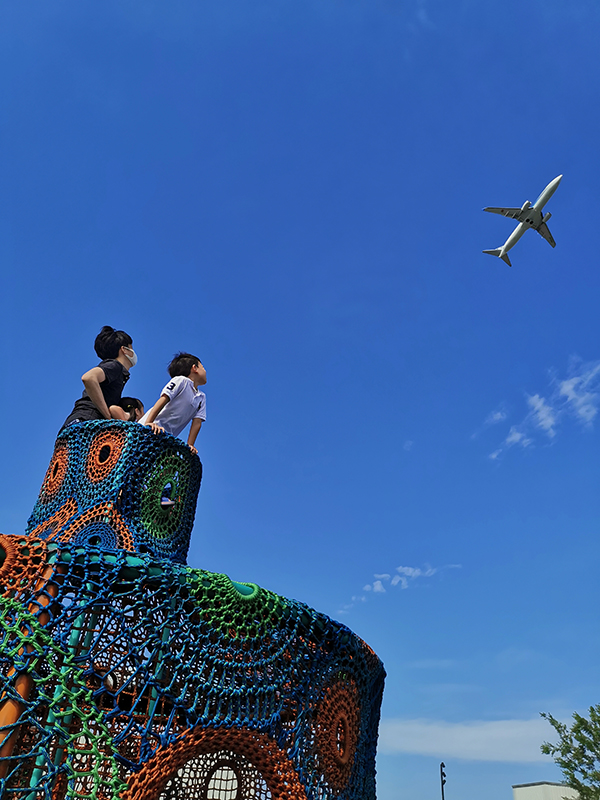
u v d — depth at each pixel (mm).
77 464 5082
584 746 25875
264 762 4172
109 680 4066
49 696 3484
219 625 4160
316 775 4480
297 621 4605
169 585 4020
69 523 4766
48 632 3621
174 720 3863
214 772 5242
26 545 3830
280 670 4414
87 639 3826
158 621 3957
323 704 4680
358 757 5070
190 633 4012
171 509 5234
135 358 6379
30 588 3717
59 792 3543
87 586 3855
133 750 3859
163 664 3867
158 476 5137
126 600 3904
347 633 4977
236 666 4133
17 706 3381
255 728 4117
